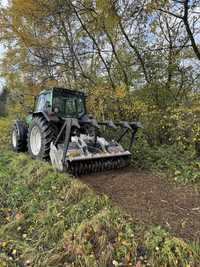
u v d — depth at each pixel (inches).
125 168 213.8
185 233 110.7
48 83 358.9
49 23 314.3
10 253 113.0
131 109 268.4
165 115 249.0
